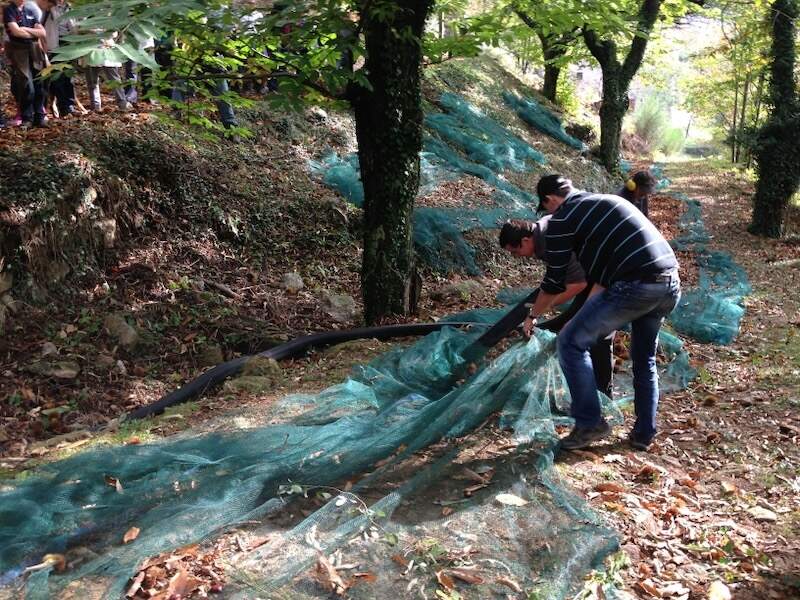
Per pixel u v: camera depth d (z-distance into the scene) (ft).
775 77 45.21
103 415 18.88
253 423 15.92
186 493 12.19
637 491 13.41
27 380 19.57
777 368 20.99
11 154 24.93
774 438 16.07
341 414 15.83
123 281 24.62
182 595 9.78
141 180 27.78
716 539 11.93
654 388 14.85
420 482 12.69
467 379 17.51
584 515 12.09
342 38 20.54
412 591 10.09
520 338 17.60
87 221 24.47
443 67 60.64
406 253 25.40
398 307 25.53
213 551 10.86
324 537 11.07
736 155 75.41
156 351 22.21
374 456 13.52
